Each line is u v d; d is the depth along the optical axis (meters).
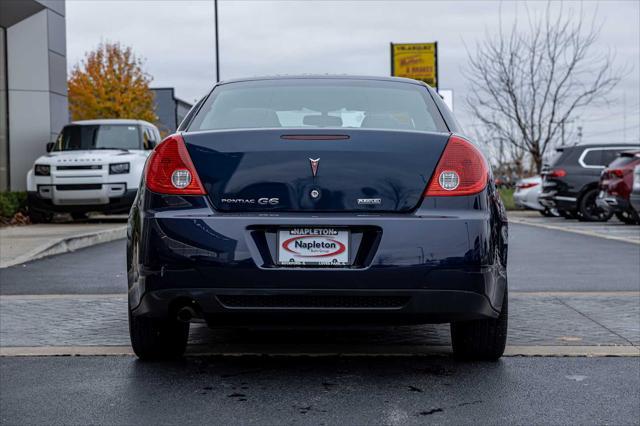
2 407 3.74
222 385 4.09
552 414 3.59
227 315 3.94
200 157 4.00
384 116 4.38
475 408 3.68
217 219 3.89
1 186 18.97
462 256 3.87
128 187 15.86
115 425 3.47
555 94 33.59
